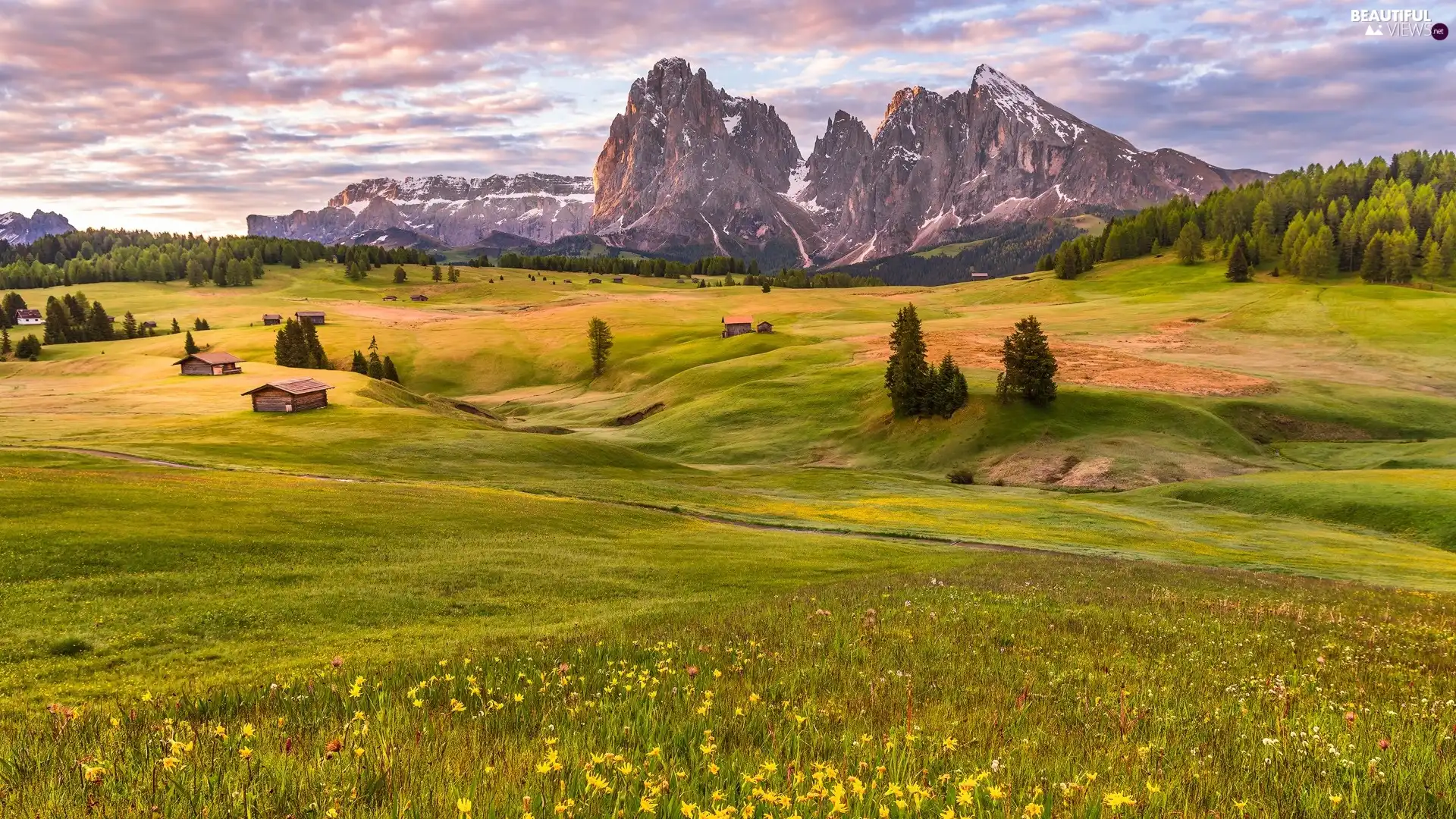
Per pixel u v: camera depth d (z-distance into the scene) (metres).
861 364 150.62
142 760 5.43
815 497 75.00
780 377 150.00
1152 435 102.00
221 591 24.72
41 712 9.86
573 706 7.71
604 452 93.31
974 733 7.34
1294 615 19.47
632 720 7.25
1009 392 111.50
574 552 36.31
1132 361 140.12
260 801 4.57
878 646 12.70
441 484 58.91
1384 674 12.21
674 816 4.52
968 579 26.42
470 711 7.56
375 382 124.75
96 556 27.83
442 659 11.73
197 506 38.06
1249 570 43.12
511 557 33.50
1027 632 14.87
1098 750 6.74
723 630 14.39
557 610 24.08
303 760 5.46
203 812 4.37
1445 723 8.25
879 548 44.38
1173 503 76.38
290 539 33.50
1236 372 130.62
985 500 74.69
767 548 41.78
